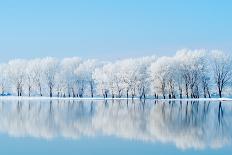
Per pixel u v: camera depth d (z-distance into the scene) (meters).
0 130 47.72
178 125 52.03
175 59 130.50
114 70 144.62
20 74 165.62
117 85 143.12
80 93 158.12
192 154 31.92
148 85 135.88
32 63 165.25
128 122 56.16
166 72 128.50
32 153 32.62
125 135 43.03
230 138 40.34
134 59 141.75
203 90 128.50
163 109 80.88
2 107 91.56
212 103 103.38
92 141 38.81
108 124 53.81
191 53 128.25
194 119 59.81
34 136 42.59
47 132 45.81
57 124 54.03
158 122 55.94
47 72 160.75
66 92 159.00
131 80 137.62
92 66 159.75
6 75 171.00
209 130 46.78
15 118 63.09
